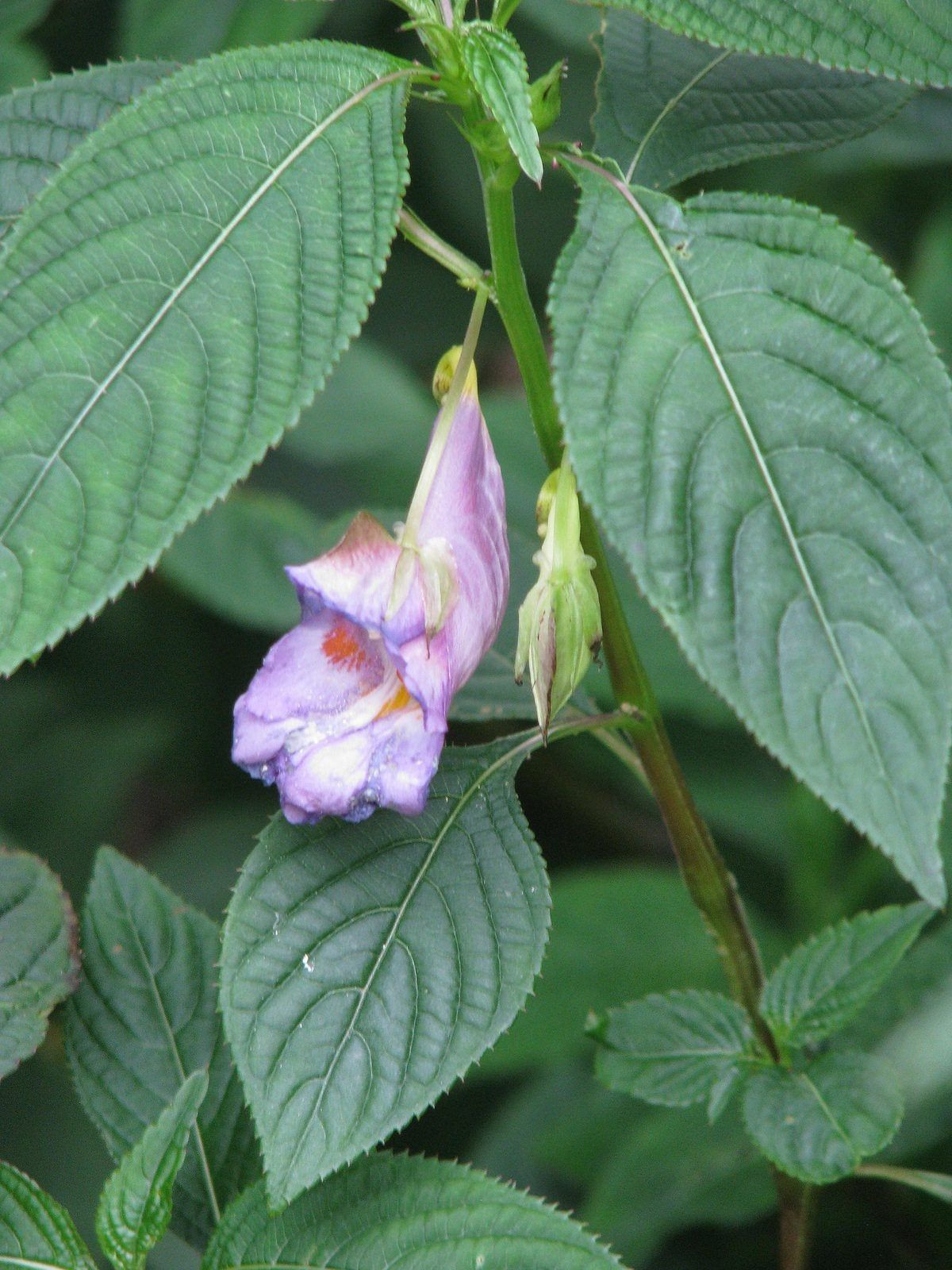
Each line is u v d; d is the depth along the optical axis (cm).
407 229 58
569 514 57
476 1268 57
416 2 57
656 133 60
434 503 57
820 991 60
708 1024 61
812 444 55
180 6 67
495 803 58
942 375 55
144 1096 60
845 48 57
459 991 57
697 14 57
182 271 55
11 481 55
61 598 55
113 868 61
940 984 64
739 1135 66
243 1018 57
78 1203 66
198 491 55
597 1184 67
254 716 56
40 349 55
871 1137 59
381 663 57
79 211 55
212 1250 58
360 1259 58
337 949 58
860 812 54
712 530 55
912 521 55
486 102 56
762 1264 68
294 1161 57
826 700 55
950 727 54
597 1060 61
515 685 62
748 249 56
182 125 56
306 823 57
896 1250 66
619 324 55
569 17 68
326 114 56
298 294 55
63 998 60
